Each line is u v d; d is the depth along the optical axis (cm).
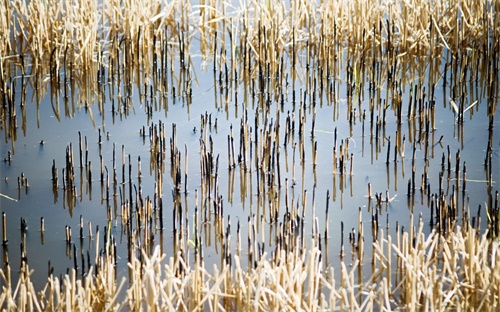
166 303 460
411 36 994
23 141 768
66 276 462
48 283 485
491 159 706
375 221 566
